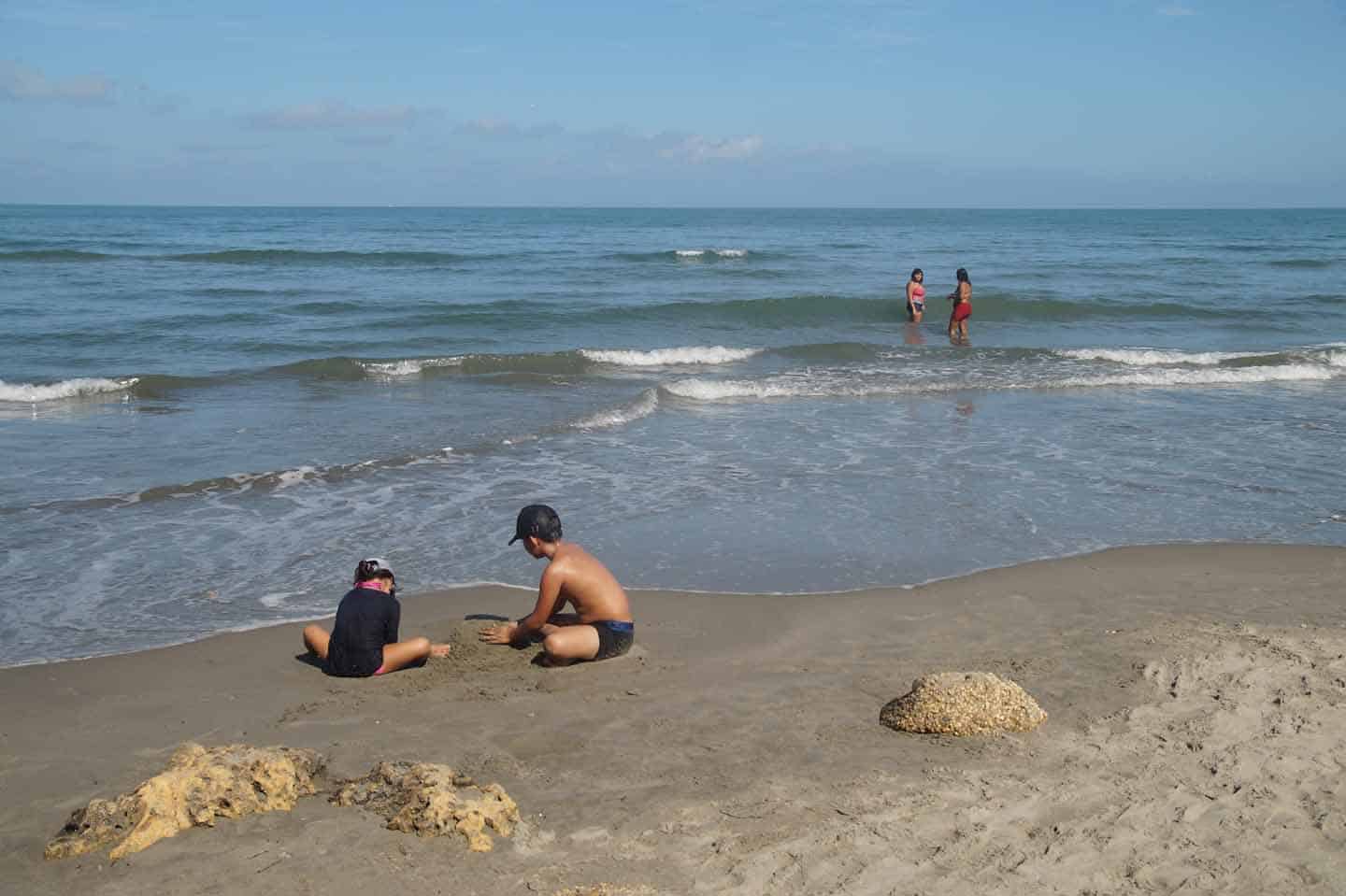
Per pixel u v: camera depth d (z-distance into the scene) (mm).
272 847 4168
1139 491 10781
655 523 9531
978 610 7430
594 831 4387
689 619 7246
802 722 5555
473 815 4281
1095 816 4492
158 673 6316
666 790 4762
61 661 6496
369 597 6309
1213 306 27172
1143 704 5688
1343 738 5207
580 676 6230
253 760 4613
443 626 7133
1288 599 7648
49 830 4426
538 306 25469
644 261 42281
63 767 5066
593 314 23844
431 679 6227
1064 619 7219
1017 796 4676
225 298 26281
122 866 4043
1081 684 6027
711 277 34344
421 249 48594
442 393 15711
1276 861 4141
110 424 13250
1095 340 22828
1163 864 4125
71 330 20578
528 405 14906
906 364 19156
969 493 10617
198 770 4453
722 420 14234
